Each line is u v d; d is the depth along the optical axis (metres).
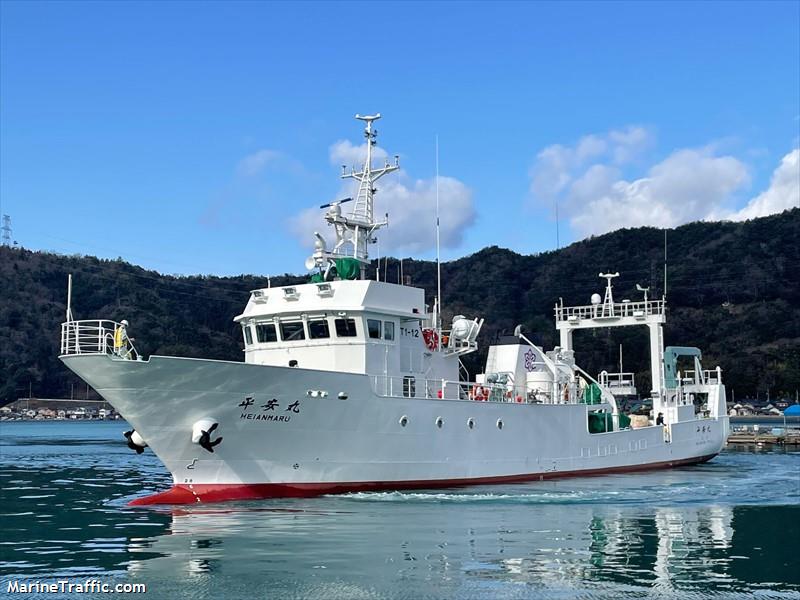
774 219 193.75
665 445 42.66
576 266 188.75
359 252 32.47
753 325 162.75
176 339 144.25
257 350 30.80
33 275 181.38
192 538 20.48
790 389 147.00
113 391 23.86
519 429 33.28
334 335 29.23
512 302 180.12
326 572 17.02
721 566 17.94
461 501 27.14
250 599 15.16
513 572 17.20
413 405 28.97
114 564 17.77
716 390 49.47
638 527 22.81
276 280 168.50
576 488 31.78
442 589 15.84
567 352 41.59
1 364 166.88
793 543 20.55
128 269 179.88
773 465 45.25
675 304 174.62
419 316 31.23
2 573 17.03
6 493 32.03
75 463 51.25
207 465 25.45
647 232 199.75
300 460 26.55
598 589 15.95
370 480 28.11
